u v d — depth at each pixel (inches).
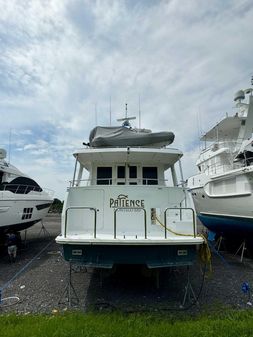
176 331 136.2
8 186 409.1
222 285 232.8
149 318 157.8
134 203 228.8
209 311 174.9
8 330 135.9
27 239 484.1
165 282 239.0
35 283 237.3
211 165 474.9
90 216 226.7
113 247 183.6
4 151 414.0
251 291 217.3
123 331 135.6
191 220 219.1
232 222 355.6
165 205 229.9
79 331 133.3
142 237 191.0
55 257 339.3
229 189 353.1
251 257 346.3
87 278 250.5
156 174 280.2
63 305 189.5
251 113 454.6
